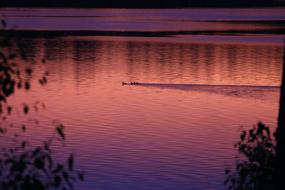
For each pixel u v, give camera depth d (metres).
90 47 167.00
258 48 167.38
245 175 23.42
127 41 185.75
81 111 75.88
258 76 113.44
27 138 58.28
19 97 83.44
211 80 107.69
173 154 53.94
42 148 18.50
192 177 46.44
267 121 71.81
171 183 44.84
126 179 45.56
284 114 21.62
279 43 182.12
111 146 56.53
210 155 53.59
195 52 156.88
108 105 81.06
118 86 99.81
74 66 125.38
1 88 16.53
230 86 100.69
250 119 72.94
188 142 59.16
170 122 69.62
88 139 59.59
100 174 46.72
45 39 188.12
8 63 16.66
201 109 79.00
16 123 64.69
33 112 72.44
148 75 113.81
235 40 190.75
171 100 85.94
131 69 122.50
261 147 23.22
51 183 16.89
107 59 140.00
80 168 48.41
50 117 70.44
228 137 61.78
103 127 65.88
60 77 107.69
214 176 46.53
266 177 22.86
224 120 71.75
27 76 18.39
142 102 84.06
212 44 178.25
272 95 91.81
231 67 126.62
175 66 127.81
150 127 66.56
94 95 89.81
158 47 169.00
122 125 67.25
